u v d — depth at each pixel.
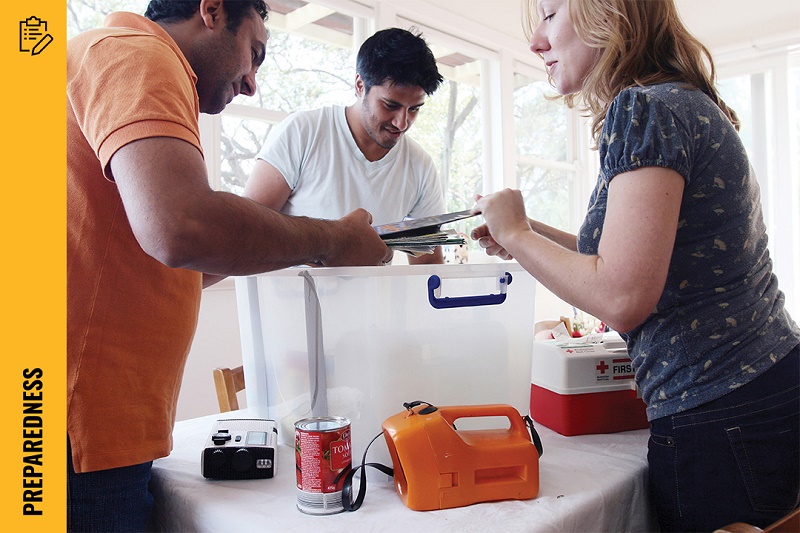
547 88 4.72
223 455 0.90
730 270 0.80
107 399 0.76
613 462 0.94
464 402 0.96
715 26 4.20
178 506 0.86
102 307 0.75
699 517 0.81
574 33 0.90
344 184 1.60
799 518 0.69
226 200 0.68
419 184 1.74
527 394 1.03
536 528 0.72
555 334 1.73
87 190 0.74
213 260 0.67
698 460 0.80
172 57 0.73
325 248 0.85
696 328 0.79
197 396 2.68
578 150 5.02
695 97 0.79
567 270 0.74
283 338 1.03
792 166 4.28
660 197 0.70
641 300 0.68
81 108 0.70
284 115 3.00
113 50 0.70
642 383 0.87
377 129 1.51
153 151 0.64
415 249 1.05
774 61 4.28
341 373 0.92
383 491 0.85
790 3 3.87
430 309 0.92
